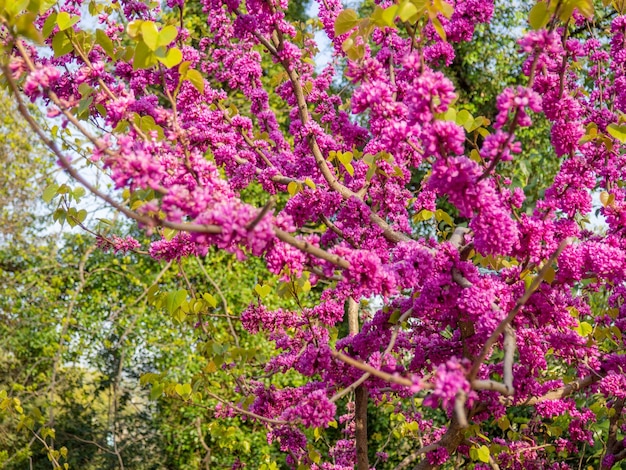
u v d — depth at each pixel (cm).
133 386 973
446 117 213
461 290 210
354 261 181
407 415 445
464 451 308
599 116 290
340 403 793
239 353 286
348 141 316
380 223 262
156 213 157
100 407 996
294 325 285
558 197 240
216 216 151
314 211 257
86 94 205
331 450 388
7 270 982
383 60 278
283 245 177
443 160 173
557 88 230
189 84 277
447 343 247
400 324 222
